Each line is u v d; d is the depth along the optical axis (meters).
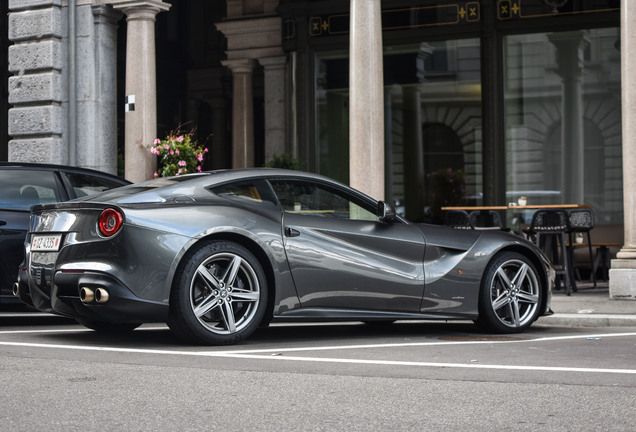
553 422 4.04
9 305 8.44
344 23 17.12
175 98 28.52
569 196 16.19
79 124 14.25
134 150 13.70
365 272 7.28
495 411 4.28
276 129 18.77
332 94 17.33
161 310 6.52
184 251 6.56
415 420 4.08
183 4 28.73
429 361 5.92
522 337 7.57
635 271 10.41
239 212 6.89
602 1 15.47
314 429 3.90
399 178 17.44
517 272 7.99
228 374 5.34
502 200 16.22
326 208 7.37
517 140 16.27
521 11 15.87
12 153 14.55
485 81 16.12
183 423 4.02
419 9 16.59
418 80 16.92
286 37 17.72
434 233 7.70
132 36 13.81
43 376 5.23
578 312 9.16
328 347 6.71
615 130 15.88
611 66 15.83
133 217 6.52
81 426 3.95
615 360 5.98
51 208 6.99
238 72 19.44
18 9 14.52
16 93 14.51
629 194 10.58
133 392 4.74
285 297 7.00
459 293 7.68
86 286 6.53
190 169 13.52
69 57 14.29
